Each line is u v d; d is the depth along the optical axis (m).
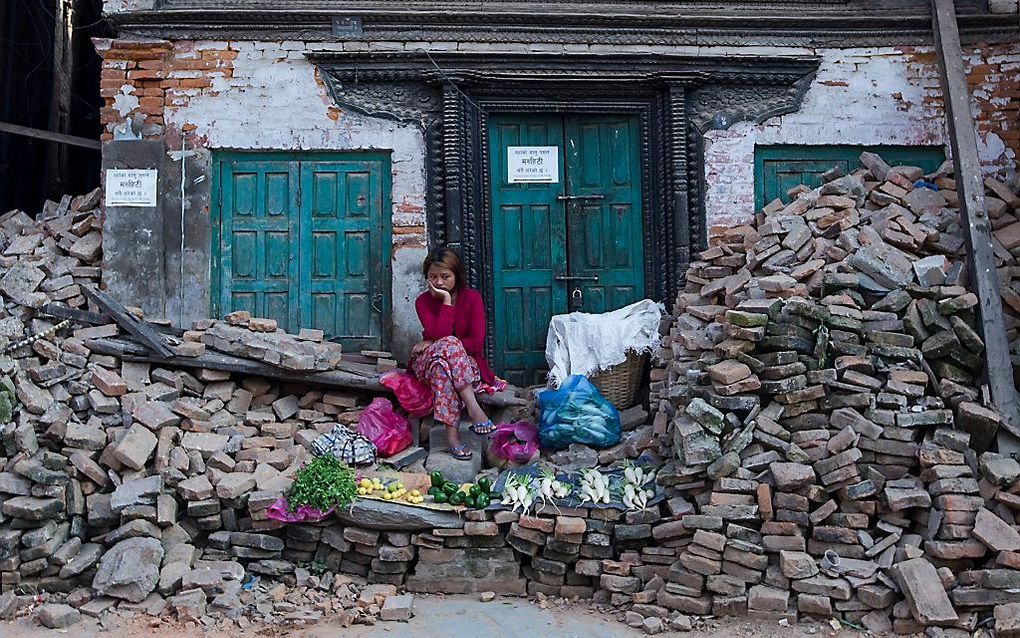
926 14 7.11
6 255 6.51
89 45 9.48
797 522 4.83
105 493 5.25
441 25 6.90
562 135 7.06
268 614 4.72
